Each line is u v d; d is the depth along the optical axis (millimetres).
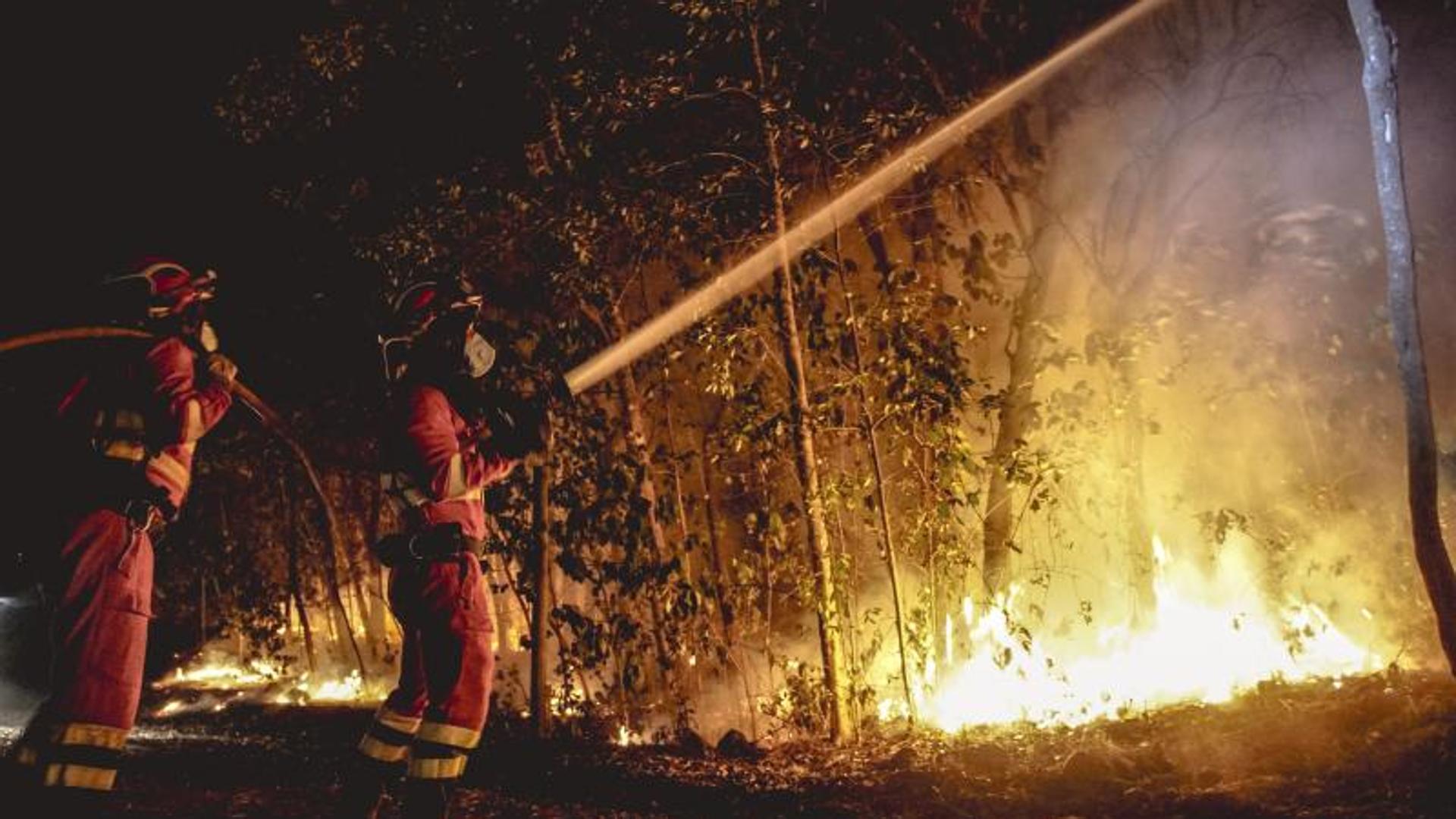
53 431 3955
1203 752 5898
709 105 8578
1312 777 5297
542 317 8820
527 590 8656
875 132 7930
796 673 8031
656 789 6574
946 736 7355
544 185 8234
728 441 7805
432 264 8398
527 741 8258
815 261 7848
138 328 4184
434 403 4312
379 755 4332
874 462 7676
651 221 8000
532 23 8227
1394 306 5520
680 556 8148
